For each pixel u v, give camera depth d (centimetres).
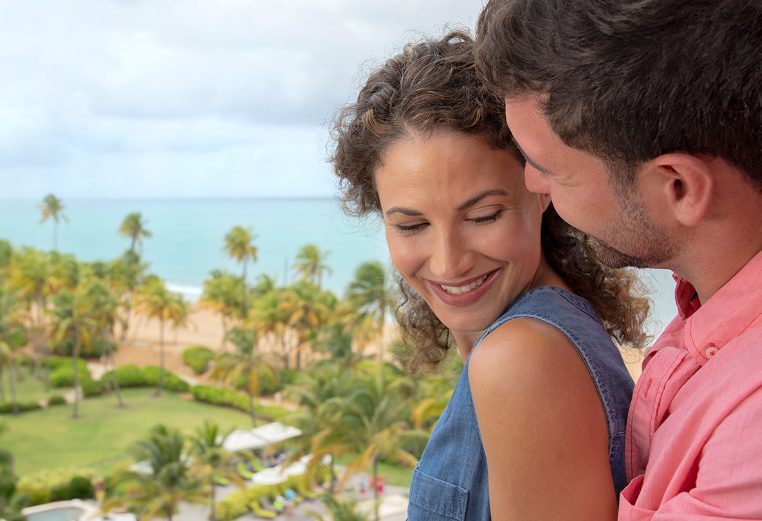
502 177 82
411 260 88
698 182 60
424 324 133
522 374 77
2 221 15288
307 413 2288
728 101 56
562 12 60
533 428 77
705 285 68
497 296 87
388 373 3244
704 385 67
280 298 4062
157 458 2191
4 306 3859
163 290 4088
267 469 2730
